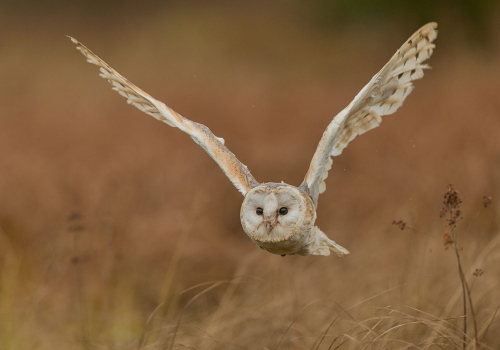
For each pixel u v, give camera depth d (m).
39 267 13.55
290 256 13.17
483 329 9.27
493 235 12.49
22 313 12.08
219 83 29.12
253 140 19.47
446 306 10.19
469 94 20.73
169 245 14.03
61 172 15.77
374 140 18.70
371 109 7.77
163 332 10.47
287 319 10.75
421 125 19.16
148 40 39.75
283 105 22.84
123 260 13.52
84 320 12.31
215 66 34.75
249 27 41.19
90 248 13.27
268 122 20.94
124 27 43.81
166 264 13.83
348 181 16.88
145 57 36.22
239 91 26.11
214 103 23.22
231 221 15.62
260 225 7.05
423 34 7.48
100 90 28.98
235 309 11.38
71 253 13.36
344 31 40.12
